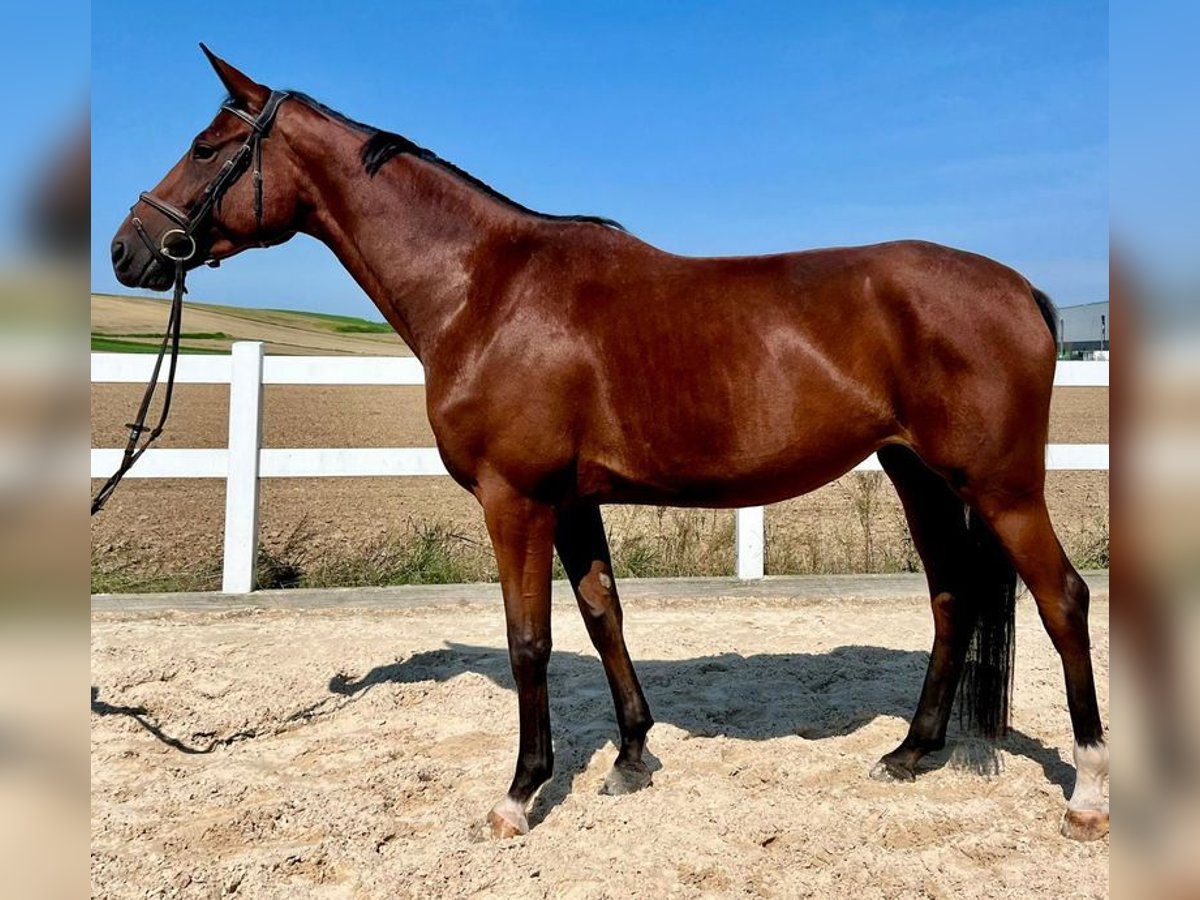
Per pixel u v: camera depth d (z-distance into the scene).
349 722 3.60
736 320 2.53
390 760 3.22
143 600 5.15
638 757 2.96
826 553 6.26
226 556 5.28
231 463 5.26
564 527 2.91
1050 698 3.71
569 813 2.74
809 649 4.56
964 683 3.19
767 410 2.50
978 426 2.43
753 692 3.87
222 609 5.14
